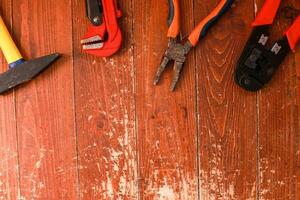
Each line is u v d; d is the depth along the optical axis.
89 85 1.10
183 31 1.08
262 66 1.05
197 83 1.10
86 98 1.11
